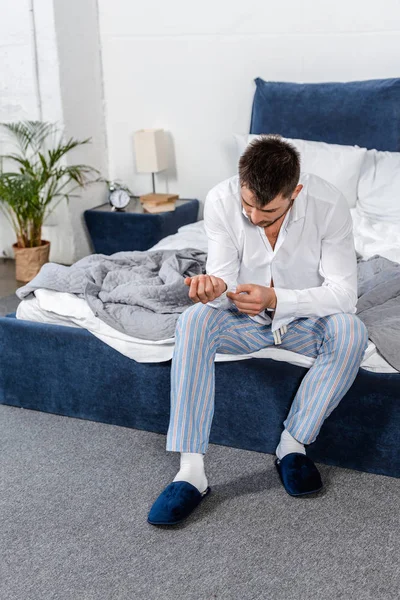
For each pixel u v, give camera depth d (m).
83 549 1.71
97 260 2.61
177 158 4.23
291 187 1.66
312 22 3.69
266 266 1.92
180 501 1.79
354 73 3.70
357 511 1.82
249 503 1.87
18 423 2.36
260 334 1.97
